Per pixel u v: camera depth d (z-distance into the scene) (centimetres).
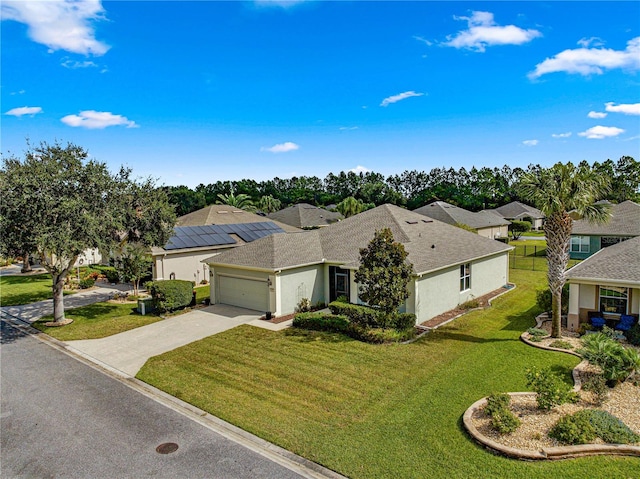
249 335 1700
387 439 908
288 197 10662
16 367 1428
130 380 1299
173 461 858
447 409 1025
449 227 2581
